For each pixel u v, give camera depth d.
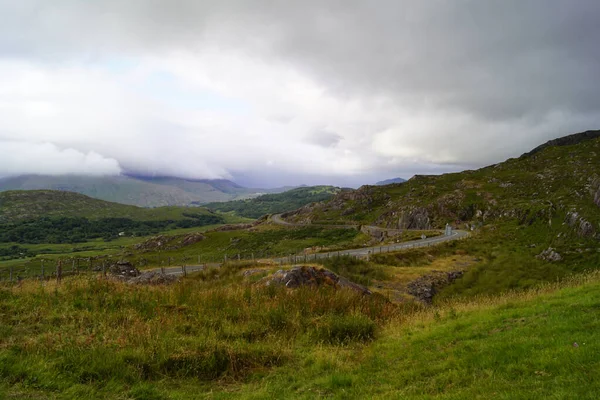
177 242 118.50
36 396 6.61
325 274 19.80
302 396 7.29
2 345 8.48
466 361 7.96
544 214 61.28
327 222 140.75
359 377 8.16
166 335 10.10
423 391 6.98
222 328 11.27
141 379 8.04
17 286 14.54
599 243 43.66
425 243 50.72
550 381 6.06
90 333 9.94
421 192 132.12
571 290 13.20
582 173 90.06
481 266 38.34
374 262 36.91
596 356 6.54
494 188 105.56
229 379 8.64
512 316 11.09
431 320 13.09
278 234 118.38
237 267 26.66
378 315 15.09
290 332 11.73
